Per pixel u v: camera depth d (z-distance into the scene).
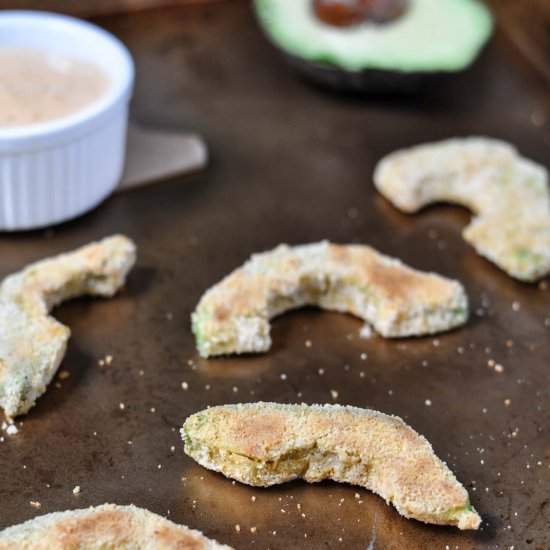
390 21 0.75
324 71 0.75
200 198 0.70
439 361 0.63
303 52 0.74
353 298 0.65
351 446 0.58
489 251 0.67
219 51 0.80
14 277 0.64
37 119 0.66
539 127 0.76
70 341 0.63
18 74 0.68
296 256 0.65
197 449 0.58
